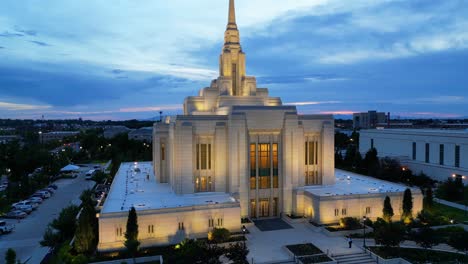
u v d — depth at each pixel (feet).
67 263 162.40
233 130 222.28
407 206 212.02
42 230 227.81
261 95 282.15
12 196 307.37
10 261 145.48
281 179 234.99
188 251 143.74
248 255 170.91
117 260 164.04
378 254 170.30
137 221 180.75
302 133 240.73
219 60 283.79
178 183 222.07
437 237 174.40
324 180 247.91
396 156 409.69
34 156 380.99
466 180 324.19
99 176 365.20
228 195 222.48
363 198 217.77
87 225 175.11
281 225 216.13
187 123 222.28
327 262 160.97
